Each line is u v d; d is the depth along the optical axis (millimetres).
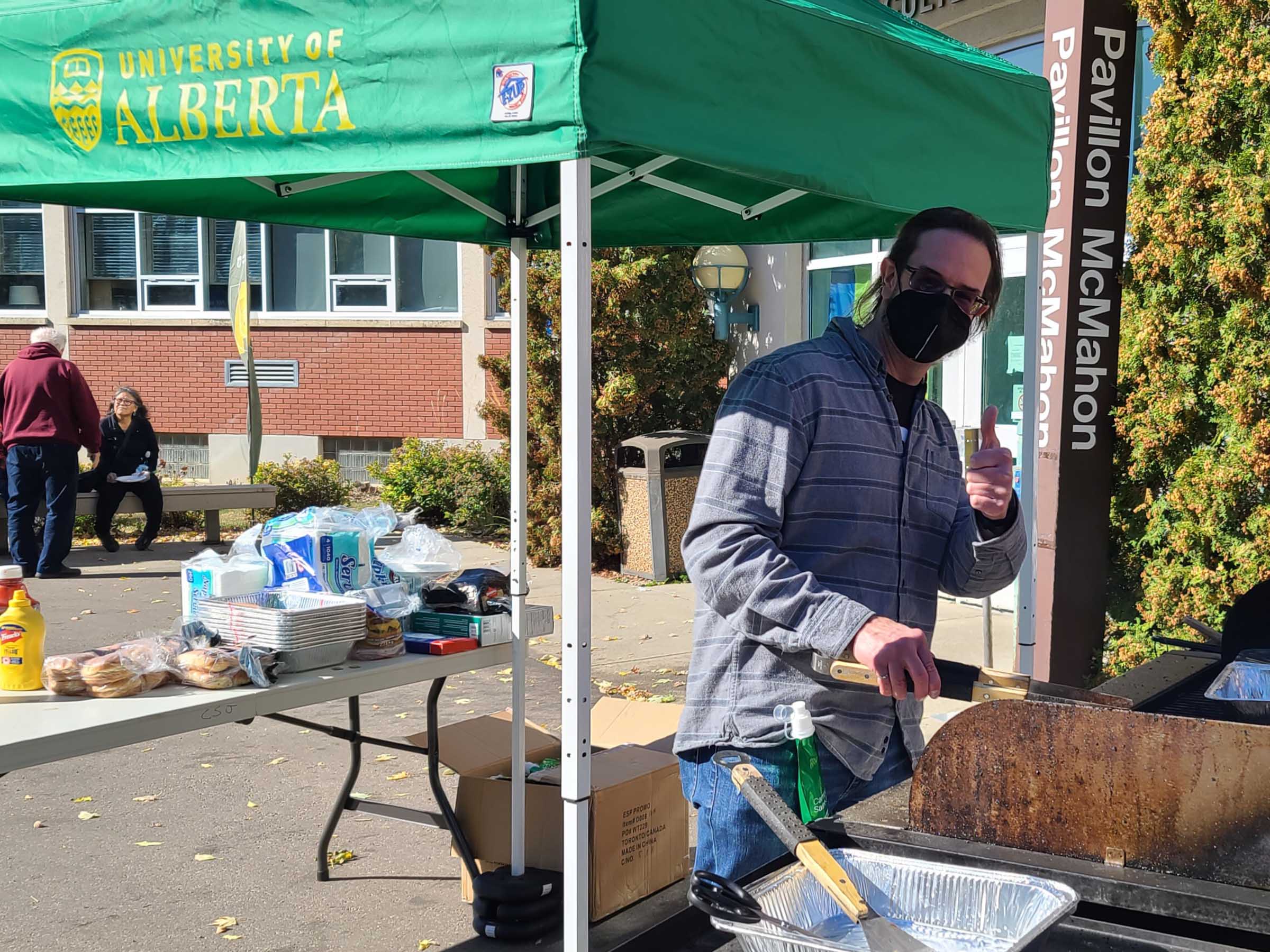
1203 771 1421
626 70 1871
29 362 8734
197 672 2537
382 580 3145
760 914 1298
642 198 3697
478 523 10938
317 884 3688
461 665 3043
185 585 2963
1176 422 4875
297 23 2078
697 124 2006
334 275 13945
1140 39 5914
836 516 1934
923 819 1595
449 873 3785
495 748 3678
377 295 13852
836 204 3643
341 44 2043
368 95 2027
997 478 1881
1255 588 2537
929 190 2680
